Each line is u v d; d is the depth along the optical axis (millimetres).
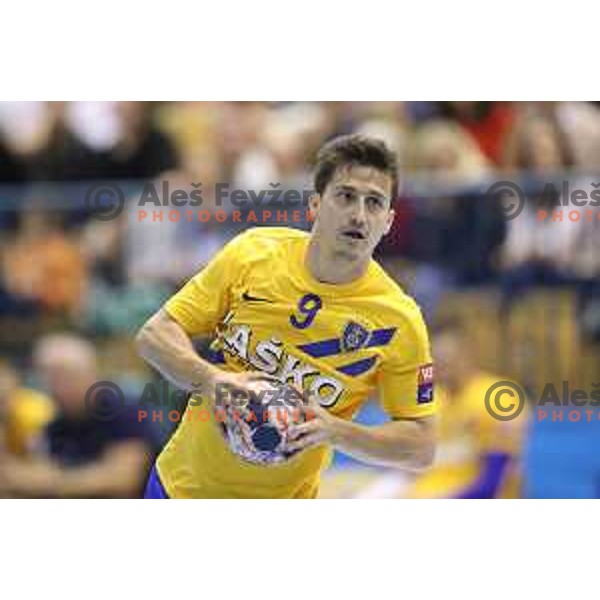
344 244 18438
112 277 34500
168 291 34219
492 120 37188
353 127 37312
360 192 18328
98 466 32281
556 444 32031
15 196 35219
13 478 32281
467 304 32906
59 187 36281
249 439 18922
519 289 33000
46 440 32500
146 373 33438
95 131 36969
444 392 31312
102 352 33812
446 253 33344
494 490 30766
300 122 37312
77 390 32844
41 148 36875
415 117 37344
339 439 18812
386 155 18562
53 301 34469
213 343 19922
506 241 33219
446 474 30703
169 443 20844
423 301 32844
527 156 36312
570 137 36656
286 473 19984
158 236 34469
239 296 19250
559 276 33094
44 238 34906
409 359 19188
